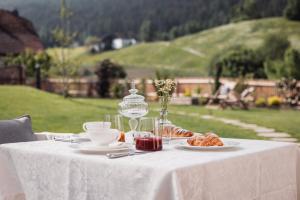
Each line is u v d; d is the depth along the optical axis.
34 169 2.95
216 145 2.97
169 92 3.39
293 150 3.17
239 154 2.75
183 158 2.62
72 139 3.42
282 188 3.05
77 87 17.41
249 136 8.80
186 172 2.39
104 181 2.60
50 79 17.41
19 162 3.04
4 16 17.88
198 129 9.66
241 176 2.72
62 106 12.17
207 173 2.50
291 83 14.33
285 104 14.20
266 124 10.34
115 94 16.83
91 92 17.36
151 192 2.37
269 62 17.73
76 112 11.50
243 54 18.05
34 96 12.86
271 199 2.95
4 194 3.05
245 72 17.81
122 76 17.55
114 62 18.03
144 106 3.38
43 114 10.95
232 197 2.65
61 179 2.80
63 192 2.79
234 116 11.76
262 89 14.87
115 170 2.54
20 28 18.14
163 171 2.36
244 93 13.52
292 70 17.02
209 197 2.50
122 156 2.70
